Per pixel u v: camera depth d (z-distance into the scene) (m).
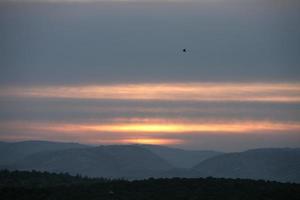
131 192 160.00
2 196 163.38
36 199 160.12
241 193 157.38
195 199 152.50
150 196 155.50
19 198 161.75
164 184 166.12
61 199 157.75
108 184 168.62
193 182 167.75
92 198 156.50
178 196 154.88
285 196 155.38
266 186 164.62
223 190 160.12
